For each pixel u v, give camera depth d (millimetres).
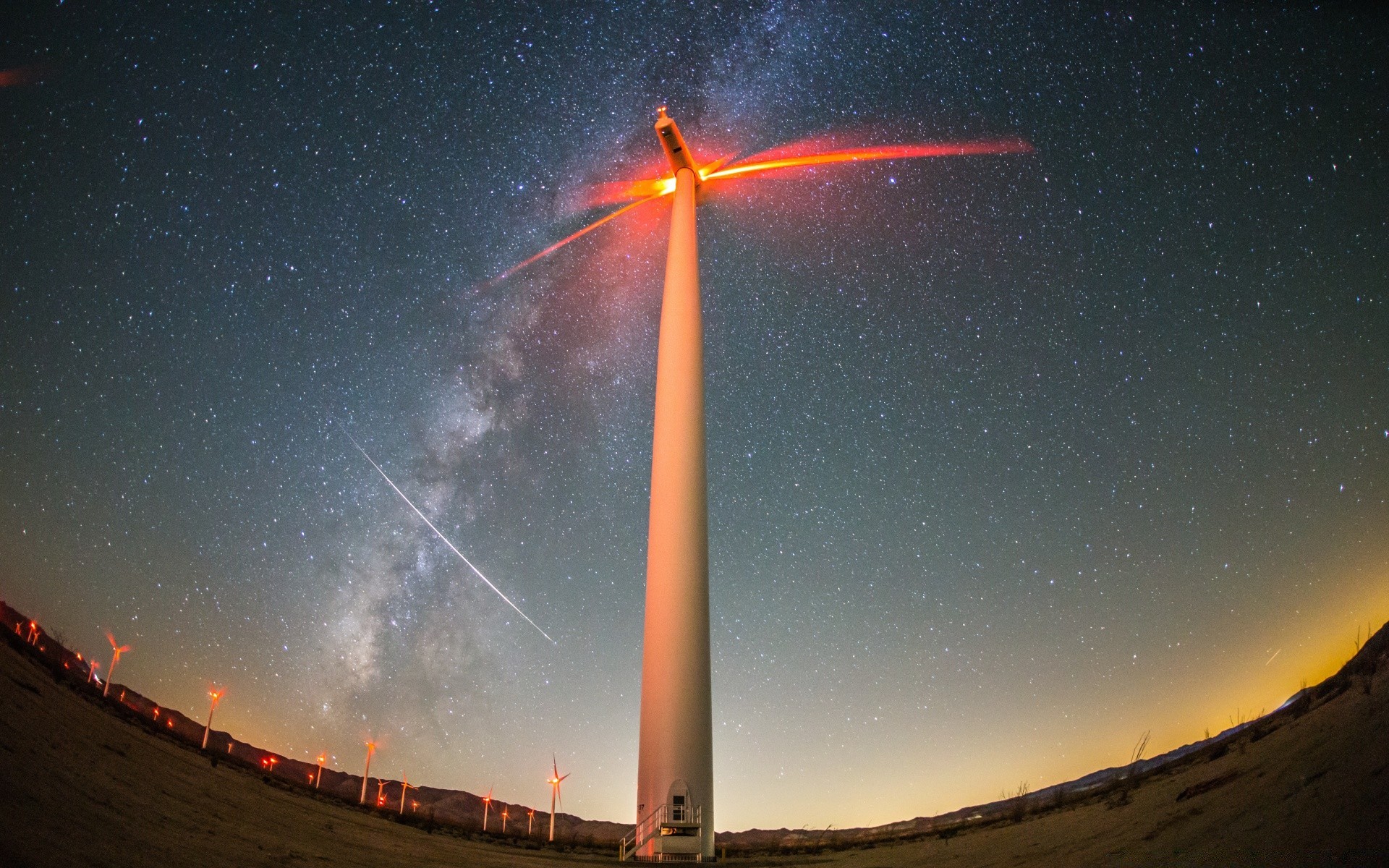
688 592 30547
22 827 11945
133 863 12180
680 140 39688
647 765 28250
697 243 38031
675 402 33938
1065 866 14969
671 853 26625
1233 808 14391
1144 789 20859
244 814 20172
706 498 32688
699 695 29156
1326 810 11859
